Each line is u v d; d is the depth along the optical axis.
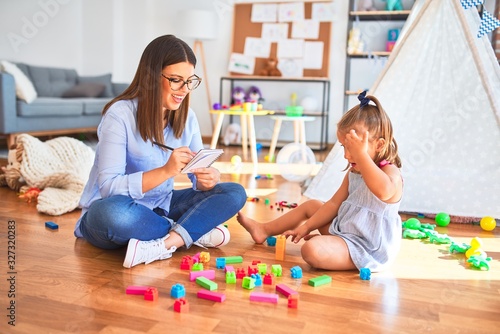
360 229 1.49
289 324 1.12
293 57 5.30
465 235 2.00
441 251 1.73
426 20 2.32
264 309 1.20
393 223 1.50
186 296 1.26
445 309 1.24
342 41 5.19
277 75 5.32
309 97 5.28
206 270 1.41
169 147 1.50
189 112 1.71
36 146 2.54
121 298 1.23
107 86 5.31
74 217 2.05
